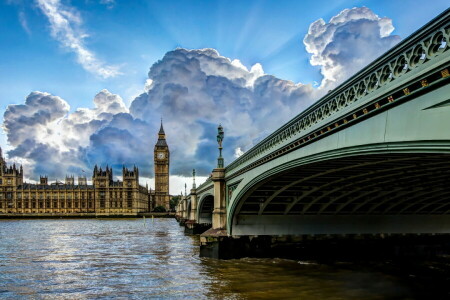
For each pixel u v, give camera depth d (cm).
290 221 3350
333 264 3092
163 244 5066
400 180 2281
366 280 2530
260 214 3322
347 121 1376
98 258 3716
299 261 3203
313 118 1664
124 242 5378
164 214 19825
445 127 948
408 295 2172
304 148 1809
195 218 6862
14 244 5128
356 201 3139
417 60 1019
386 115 1179
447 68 894
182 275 2731
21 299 2194
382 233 3431
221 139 3675
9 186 19612
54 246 4862
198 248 4531
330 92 1468
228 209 3331
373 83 1221
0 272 2980
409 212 3478
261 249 3306
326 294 2183
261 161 2430
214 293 2216
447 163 1684
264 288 2314
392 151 1180
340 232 3381
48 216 18300
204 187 5078
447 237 3553
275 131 2133
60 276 2809
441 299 2097
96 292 2319
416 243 3484
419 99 1034
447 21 891
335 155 1513
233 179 3216
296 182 2512
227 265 3045
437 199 3041
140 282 2558
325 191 2764
